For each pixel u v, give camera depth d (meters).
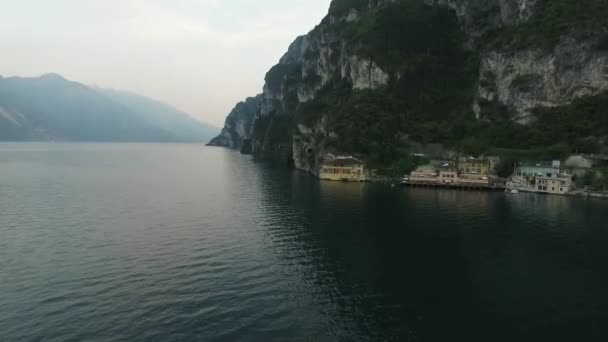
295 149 194.50
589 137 119.56
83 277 42.66
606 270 47.03
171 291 39.47
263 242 56.94
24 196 93.50
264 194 102.69
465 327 33.97
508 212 80.12
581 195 102.06
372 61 188.62
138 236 59.06
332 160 141.25
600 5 139.75
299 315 35.38
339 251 53.22
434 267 47.66
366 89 186.25
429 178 122.69
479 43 189.88
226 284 41.56
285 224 68.06
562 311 36.84
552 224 69.25
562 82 137.62
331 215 76.12
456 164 127.88
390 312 36.38
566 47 137.12
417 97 176.25
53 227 63.91
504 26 177.50
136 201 89.12
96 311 35.06
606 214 78.12
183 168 180.38
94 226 64.88
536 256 51.78
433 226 67.31
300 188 115.38
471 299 39.28
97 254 50.41
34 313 34.53
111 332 31.75
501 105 153.38
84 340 30.56
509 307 37.69
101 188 108.62
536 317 35.78
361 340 31.72
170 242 56.19
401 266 47.91
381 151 144.62
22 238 57.22
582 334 32.97
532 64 145.00
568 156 116.00
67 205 83.00
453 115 168.38
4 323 32.78
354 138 150.75
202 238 58.50
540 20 153.25
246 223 68.56
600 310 37.09
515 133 140.12
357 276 44.59
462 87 181.38
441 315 35.97
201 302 37.22
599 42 132.12
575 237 60.84
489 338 32.34
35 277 42.50
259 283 42.03
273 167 194.88
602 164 109.56
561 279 44.28
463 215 77.00
